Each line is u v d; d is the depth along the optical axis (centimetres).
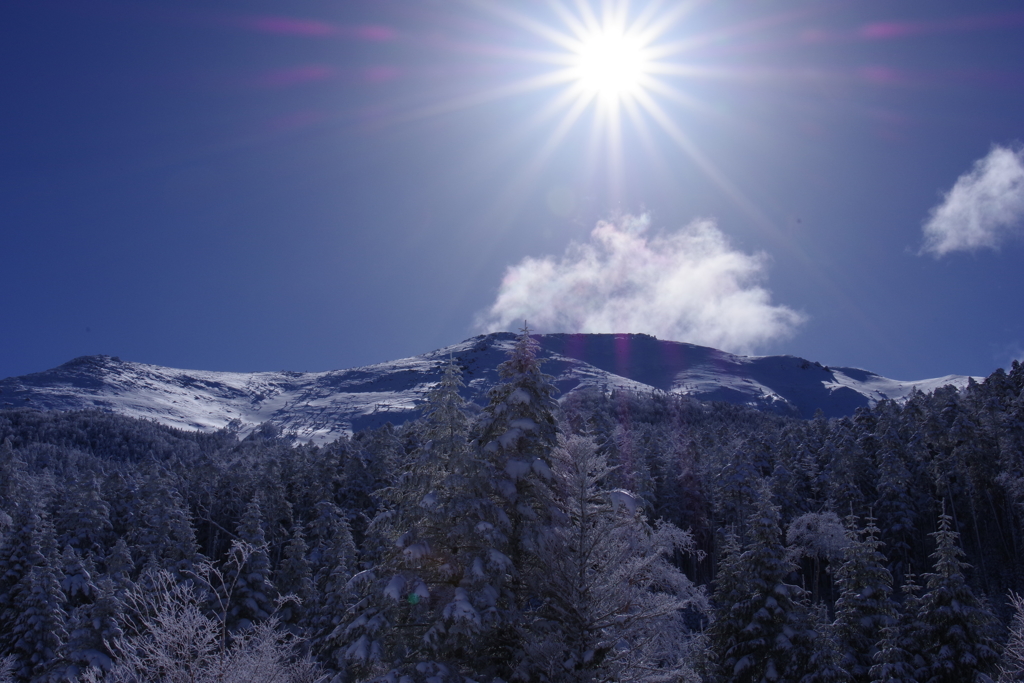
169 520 4684
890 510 5366
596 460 1723
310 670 1427
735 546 2970
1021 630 1872
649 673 1627
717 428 11538
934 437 6147
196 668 1052
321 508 5006
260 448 12081
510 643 1634
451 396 1705
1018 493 5022
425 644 1461
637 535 1775
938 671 2617
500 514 1611
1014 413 5856
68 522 5094
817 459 7050
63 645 2698
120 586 3516
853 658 2861
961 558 5788
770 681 2538
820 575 5356
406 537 1595
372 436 9000
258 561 3384
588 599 1605
